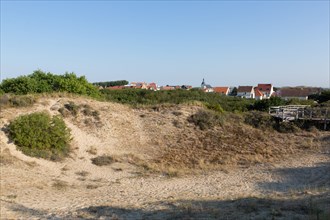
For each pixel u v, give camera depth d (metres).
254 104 41.38
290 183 15.11
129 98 45.81
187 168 18.47
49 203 11.22
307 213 8.82
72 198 12.24
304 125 27.36
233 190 14.07
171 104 29.72
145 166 18.55
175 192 13.77
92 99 27.64
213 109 30.34
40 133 17.75
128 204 11.25
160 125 25.45
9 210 9.88
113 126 23.64
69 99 25.42
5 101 22.03
